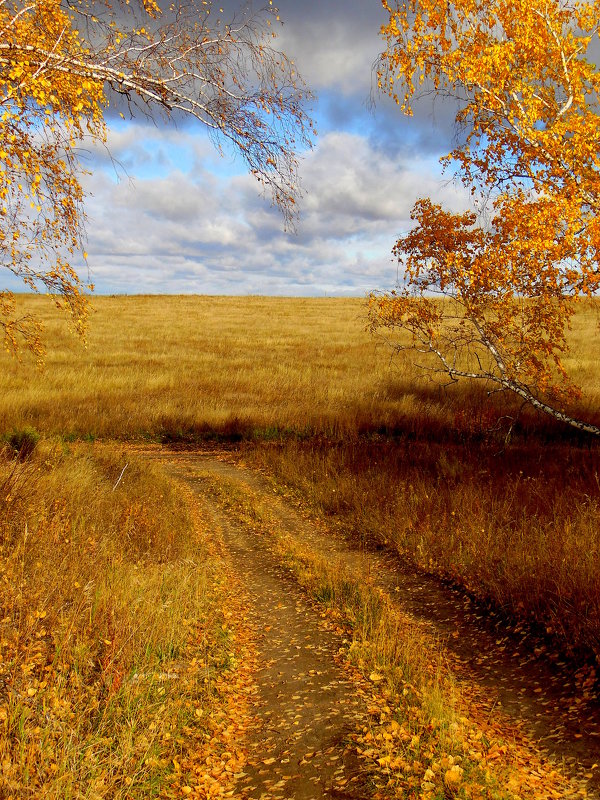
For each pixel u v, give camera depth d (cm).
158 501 1230
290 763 432
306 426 2366
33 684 444
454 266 1114
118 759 392
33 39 502
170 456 2058
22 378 2922
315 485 1477
